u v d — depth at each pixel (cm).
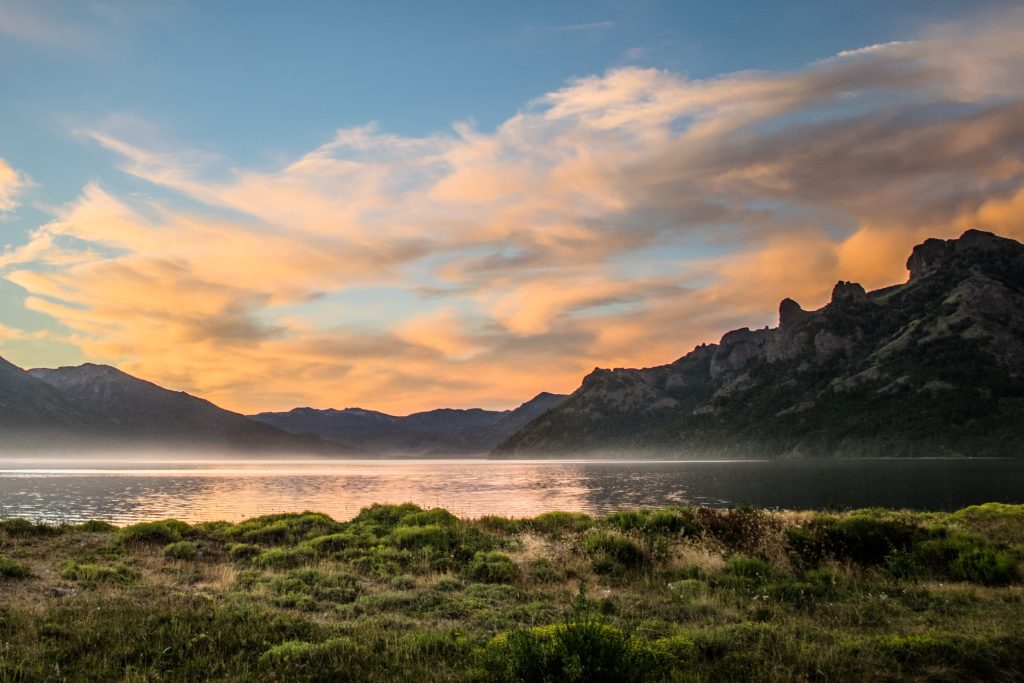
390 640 921
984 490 6962
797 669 795
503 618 1085
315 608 1176
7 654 795
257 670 789
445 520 2180
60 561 1546
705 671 779
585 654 736
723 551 1673
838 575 1461
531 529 2152
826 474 11662
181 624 936
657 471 16900
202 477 15425
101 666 775
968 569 1480
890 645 859
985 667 800
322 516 2294
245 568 1592
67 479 13788
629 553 1633
